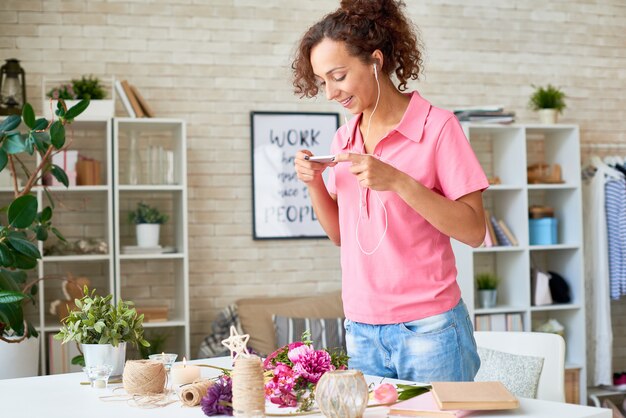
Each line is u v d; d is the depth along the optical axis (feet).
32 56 15.10
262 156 16.08
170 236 15.71
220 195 15.96
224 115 15.98
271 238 16.11
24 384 6.73
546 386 9.41
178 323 14.48
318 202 7.18
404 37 6.70
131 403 5.89
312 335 14.21
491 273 17.29
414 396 5.60
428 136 6.59
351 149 7.07
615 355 18.13
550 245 16.40
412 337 6.43
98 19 15.39
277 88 16.22
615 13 18.21
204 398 5.46
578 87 17.94
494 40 17.40
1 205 14.88
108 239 14.40
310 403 5.44
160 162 14.74
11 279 11.12
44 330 13.82
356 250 6.70
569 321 16.88
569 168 16.78
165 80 15.69
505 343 9.77
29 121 11.48
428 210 6.14
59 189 14.14
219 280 15.92
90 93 14.33
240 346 6.47
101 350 6.88
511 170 16.62
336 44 6.39
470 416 5.09
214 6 15.94
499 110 16.22
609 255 16.84
